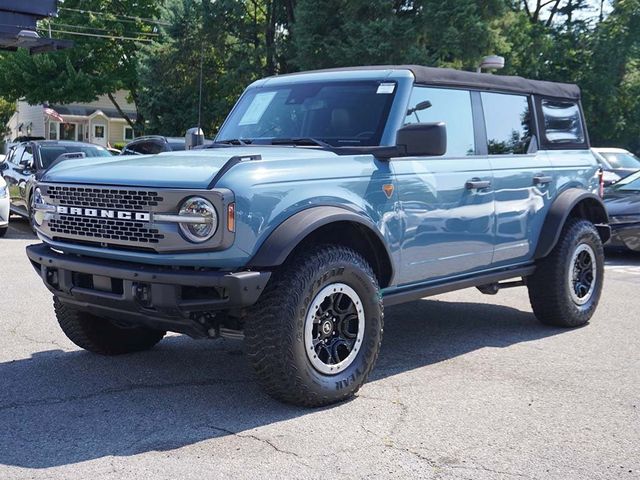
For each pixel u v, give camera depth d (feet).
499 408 15.98
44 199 16.65
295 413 15.46
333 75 19.62
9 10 44.27
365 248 17.26
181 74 110.83
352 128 18.20
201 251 14.24
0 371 18.31
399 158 17.69
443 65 87.81
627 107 123.03
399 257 17.57
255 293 14.30
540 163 22.21
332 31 90.58
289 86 20.15
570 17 128.16
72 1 137.90
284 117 19.42
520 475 12.67
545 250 21.99
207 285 14.10
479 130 20.48
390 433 14.47
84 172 16.03
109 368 18.63
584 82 118.21
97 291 15.65
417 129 16.47
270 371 14.88
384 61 86.12
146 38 138.72
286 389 15.10
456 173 19.07
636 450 13.82
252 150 17.31
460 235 19.24
